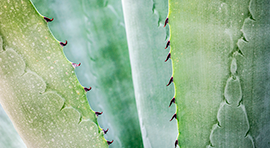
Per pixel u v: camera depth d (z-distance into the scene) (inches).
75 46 9.7
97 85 10.0
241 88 9.8
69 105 9.9
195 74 9.8
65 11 9.4
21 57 9.5
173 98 9.9
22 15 9.2
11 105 10.0
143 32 9.8
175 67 9.7
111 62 10.1
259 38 9.5
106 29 9.9
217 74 9.7
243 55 9.6
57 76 9.7
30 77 9.7
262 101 9.9
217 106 10.0
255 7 9.3
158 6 9.5
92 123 10.1
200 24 9.4
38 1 9.2
